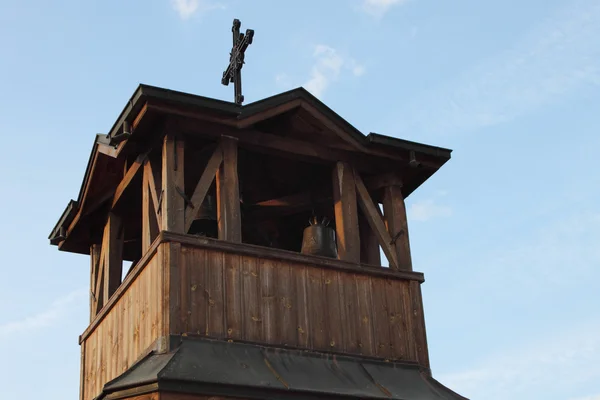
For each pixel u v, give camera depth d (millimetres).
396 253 18422
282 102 17453
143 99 16203
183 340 15055
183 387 13961
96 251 21281
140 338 16125
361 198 18562
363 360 16781
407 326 17656
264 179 20375
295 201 20109
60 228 21062
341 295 17109
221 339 15453
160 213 16453
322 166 19406
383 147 18656
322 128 17984
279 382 14859
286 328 16219
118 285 19719
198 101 16531
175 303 15242
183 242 15719
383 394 15711
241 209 20016
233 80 19531
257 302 16109
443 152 19141
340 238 17953
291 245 21969
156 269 15758
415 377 17016
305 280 16812
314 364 16078
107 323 18453
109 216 20156
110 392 14430
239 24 19906
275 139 17875
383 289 17719
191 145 18156
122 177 19297
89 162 19234
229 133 17266
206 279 15734
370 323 17219
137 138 17312
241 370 14844
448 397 16500
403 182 19766
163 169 16500
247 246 16328
